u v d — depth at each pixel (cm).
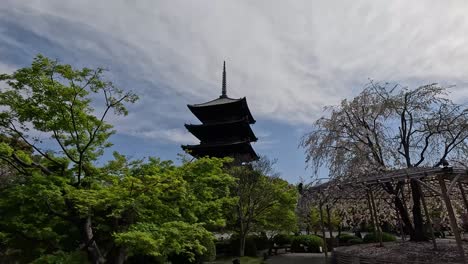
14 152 674
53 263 610
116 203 606
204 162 852
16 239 738
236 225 1936
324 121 1427
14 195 641
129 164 829
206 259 1424
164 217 736
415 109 1245
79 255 675
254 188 1953
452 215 769
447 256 860
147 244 561
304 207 1295
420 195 1159
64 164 773
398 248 1066
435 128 1195
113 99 781
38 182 648
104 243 823
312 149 1393
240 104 3062
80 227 711
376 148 1273
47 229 652
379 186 1274
